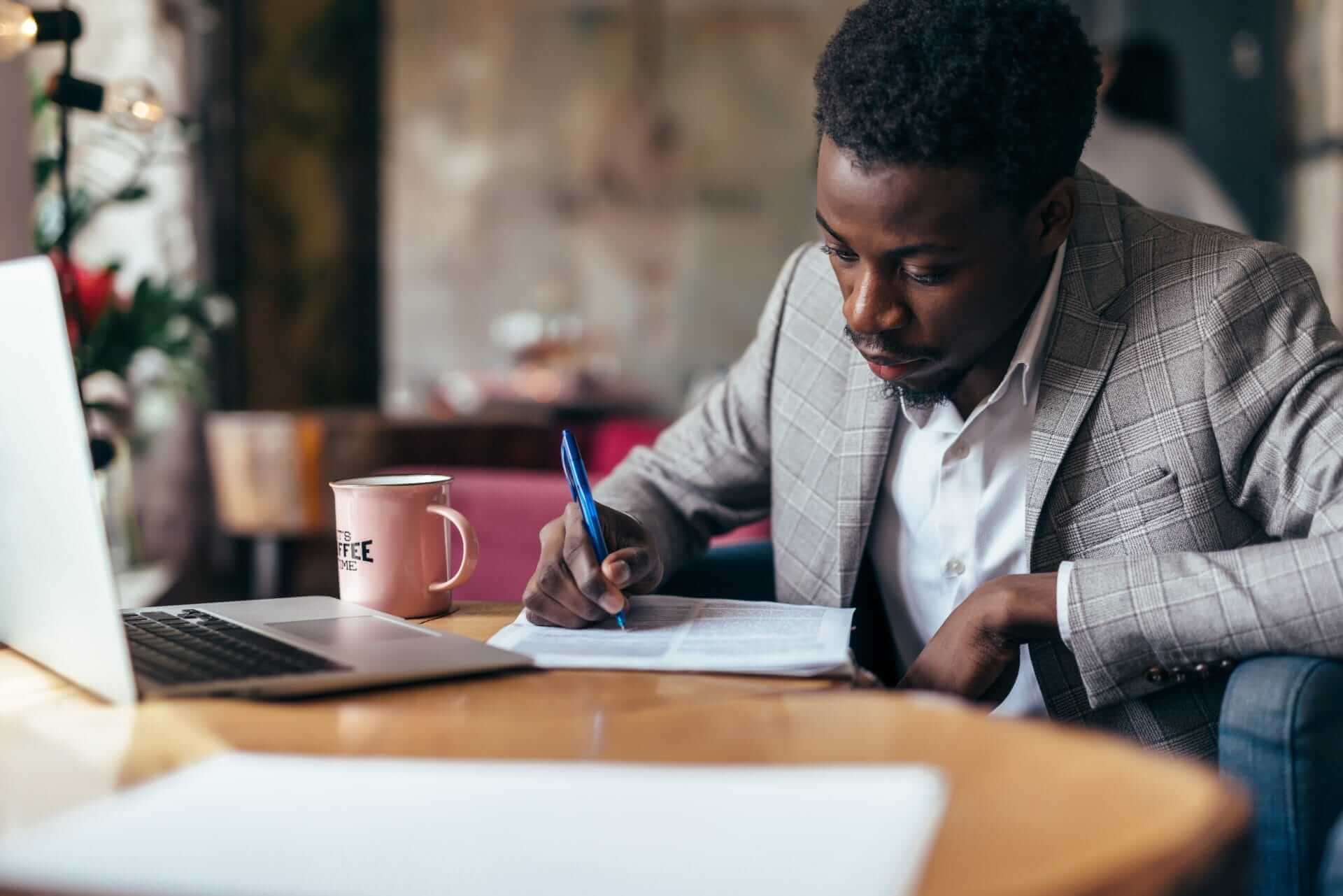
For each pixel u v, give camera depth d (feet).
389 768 1.82
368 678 2.47
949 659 2.99
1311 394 3.13
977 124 2.87
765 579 4.17
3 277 2.38
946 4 2.95
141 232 9.84
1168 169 10.48
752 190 21.16
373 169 15.01
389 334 20.80
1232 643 2.77
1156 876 1.42
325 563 8.93
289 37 13.26
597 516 3.10
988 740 1.97
